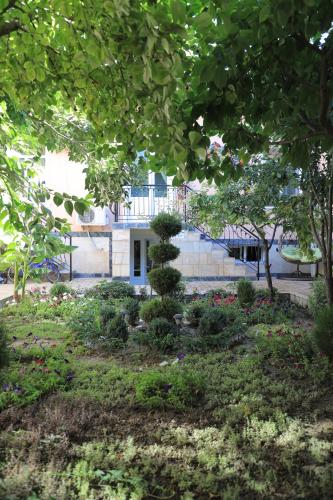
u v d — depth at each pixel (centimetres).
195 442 289
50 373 400
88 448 272
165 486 243
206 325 542
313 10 220
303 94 254
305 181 583
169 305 602
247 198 678
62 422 306
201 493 238
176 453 272
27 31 259
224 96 247
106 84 284
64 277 1284
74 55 259
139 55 199
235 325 569
